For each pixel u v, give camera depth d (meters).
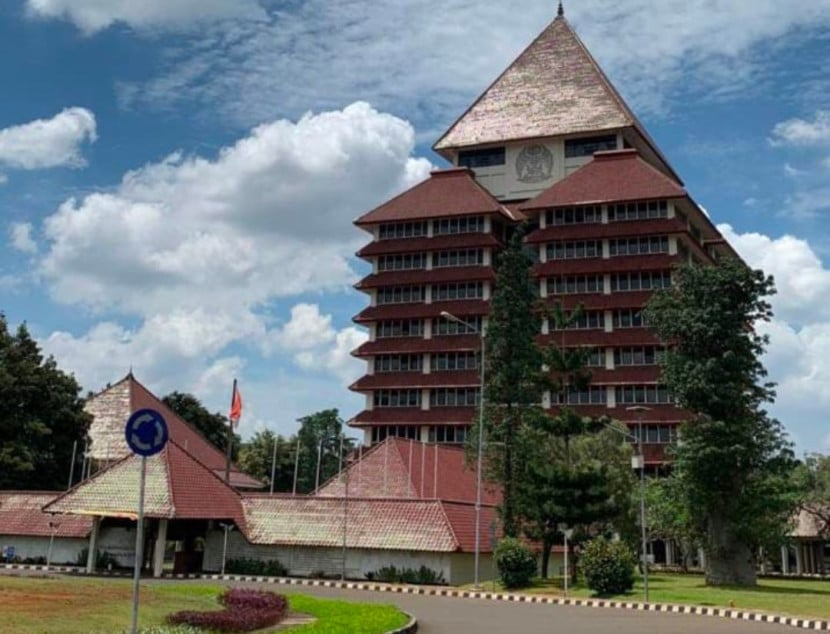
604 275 76.75
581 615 29.48
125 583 31.56
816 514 64.62
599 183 79.75
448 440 78.81
